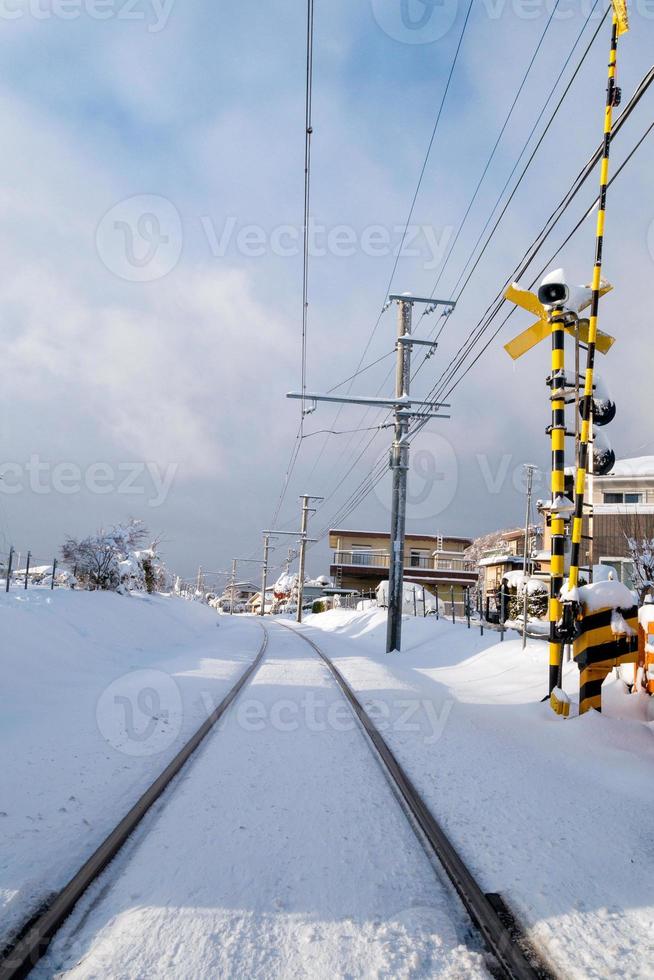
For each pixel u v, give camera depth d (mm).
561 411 7465
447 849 3396
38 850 3412
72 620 13125
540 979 2379
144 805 4031
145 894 2961
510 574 21359
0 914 2699
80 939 2590
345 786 4699
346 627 29906
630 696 6645
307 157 8609
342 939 2613
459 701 8672
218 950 2500
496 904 2906
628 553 25516
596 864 3379
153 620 19469
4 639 9164
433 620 20812
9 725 6258
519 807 4262
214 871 3215
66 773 4805
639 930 2717
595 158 6871
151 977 2326
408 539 54219
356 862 3377
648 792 4613
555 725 6508
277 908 2855
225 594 104812
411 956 2502
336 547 54594
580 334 7641
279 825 3881
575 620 6699
